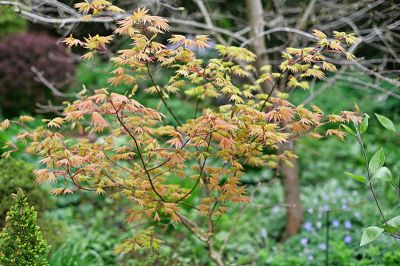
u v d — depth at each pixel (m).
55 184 6.05
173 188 3.76
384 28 4.55
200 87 3.55
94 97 2.74
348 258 4.84
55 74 8.87
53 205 5.23
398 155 7.66
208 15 5.51
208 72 3.31
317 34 3.02
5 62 8.70
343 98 8.80
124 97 2.66
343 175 7.47
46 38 9.16
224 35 6.91
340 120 3.13
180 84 3.50
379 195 6.44
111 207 5.88
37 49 8.83
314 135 3.33
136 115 3.71
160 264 4.42
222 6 7.00
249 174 7.39
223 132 3.04
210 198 3.54
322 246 5.15
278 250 5.58
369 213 5.82
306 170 7.64
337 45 2.93
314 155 7.88
